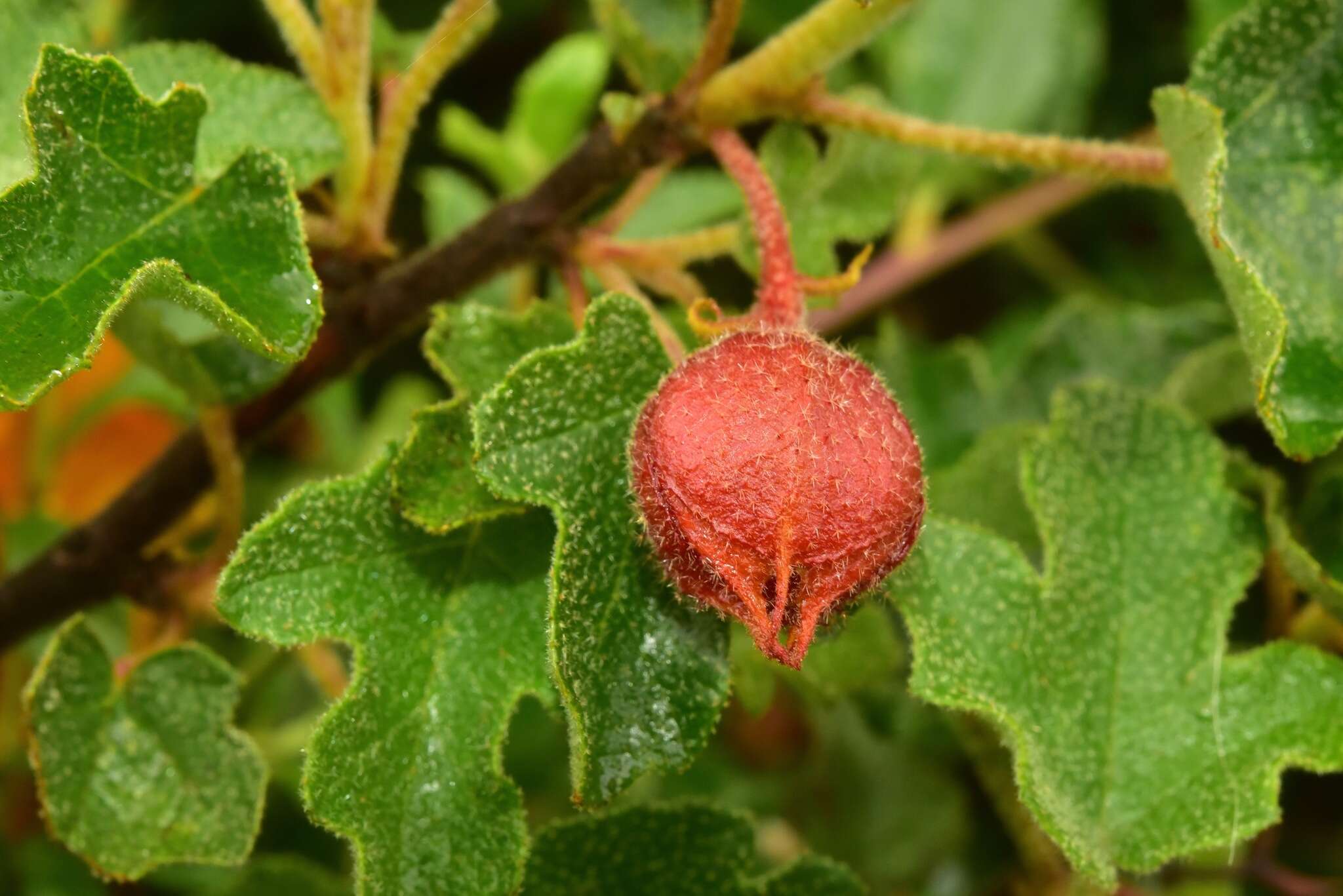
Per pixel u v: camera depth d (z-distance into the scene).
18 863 0.26
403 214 0.30
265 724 0.27
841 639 0.23
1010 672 0.22
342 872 0.27
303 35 0.23
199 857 0.23
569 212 0.23
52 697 0.23
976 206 0.30
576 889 0.23
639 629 0.21
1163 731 0.23
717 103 0.23
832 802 0.28
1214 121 0.22
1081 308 0.27
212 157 0.22
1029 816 0.24
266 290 0.21
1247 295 0.22
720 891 0.23
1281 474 0.26
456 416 0.22
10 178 0.22
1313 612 0.23
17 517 0.27
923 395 0.27
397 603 0.22
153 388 0.27
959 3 0.29
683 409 0.21
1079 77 0.29
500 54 0.30
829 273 0.24
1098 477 0.23
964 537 0.23
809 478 0.21
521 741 0.27
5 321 0.21
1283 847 0.28
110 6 0.26
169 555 0.24
